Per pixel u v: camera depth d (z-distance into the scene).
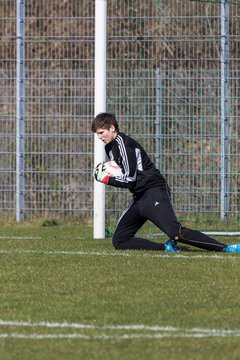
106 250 30.14
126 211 30.11
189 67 43.12
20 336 17.05
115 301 20.39
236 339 16.66
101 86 35.66
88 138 44.56
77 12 54.81
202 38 44.50
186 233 29.09
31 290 22.03
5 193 45.25
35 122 45.50
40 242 33.59
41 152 44.06
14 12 56.84
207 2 42.06
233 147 41.00
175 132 42.50
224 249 29.34
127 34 47.12
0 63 54.75
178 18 44.53
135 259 27.45
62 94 46.56
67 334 17.16
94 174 29.42
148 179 29.25
